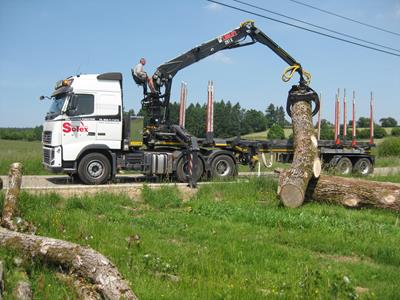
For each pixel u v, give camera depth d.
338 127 23.20
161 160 16.52
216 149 17.84
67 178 18.22
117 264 6.76
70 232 8.60
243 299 5.51
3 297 5.14
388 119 67.88
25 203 10.97
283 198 12.52
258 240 8.79
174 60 17.94
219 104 24.36
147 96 17.72
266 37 19.00
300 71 18.73
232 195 14.16
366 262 7.81
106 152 15.98
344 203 12.57
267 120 31.09
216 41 18.48
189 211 12.02
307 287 5.80
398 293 6.00
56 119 15.37
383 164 31.41
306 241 8.80
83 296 5.21
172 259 7.06
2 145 52.03
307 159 13.04
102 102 15.71
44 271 5.98
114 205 12.24
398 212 11.92
